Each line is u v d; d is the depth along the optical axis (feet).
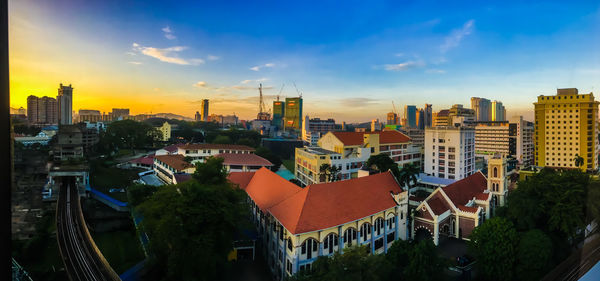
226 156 390.21
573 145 288.10
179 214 146.41
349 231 166.71
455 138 364.99
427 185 346.54
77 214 193.88
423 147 467.11
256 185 229.04
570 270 125.08
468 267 172.04
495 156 247.91
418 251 136.56
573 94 290.56
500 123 425.28
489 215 228.84
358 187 186.80
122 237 207.51
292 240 145.79
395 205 191.31
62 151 209.05
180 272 144.56
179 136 600.39
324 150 395.96
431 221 199.93
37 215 176.45
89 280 141.38
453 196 224.53
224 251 157.48
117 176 327.67
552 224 175.11
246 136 650.02
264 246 185.37
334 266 124.06
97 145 363.15
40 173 184.44
